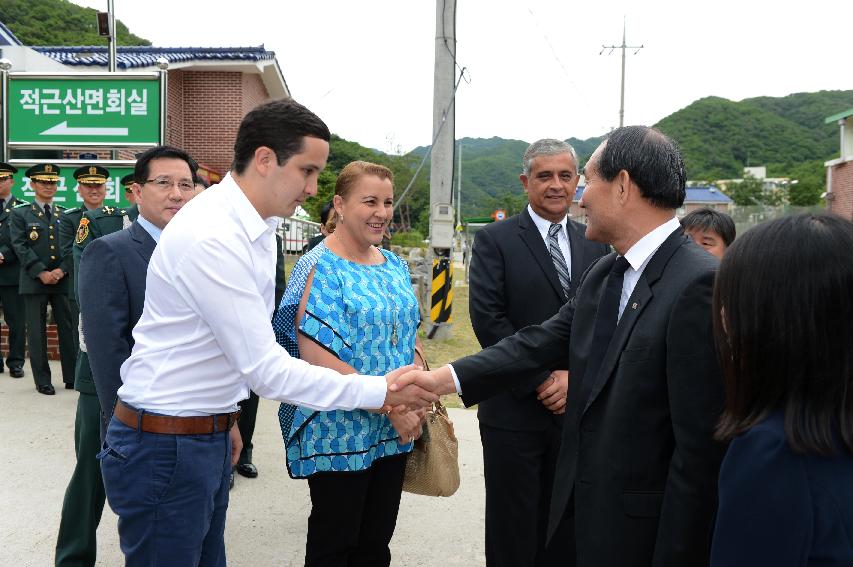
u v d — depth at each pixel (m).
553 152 2.69
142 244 2.37
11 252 6.22
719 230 2.88
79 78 6.66
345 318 2.20
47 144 6.71
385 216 2.31
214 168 14.36
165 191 2.40
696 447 1.44
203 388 1.76
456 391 2.06
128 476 1.76
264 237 1.79
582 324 1.82
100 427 2.61
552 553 2.65
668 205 1.65
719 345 1.16
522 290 2.70
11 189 6.73
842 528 0.98
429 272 9.44
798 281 1.03
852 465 1.01
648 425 1.55
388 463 2.35
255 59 13.83
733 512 1.03
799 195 43.97
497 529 2.63
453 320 11.41
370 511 2.37
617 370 1.62
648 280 1.61
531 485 2.57
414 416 2.22
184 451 1.75
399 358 2.35
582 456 1.68
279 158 1.72
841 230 1.05
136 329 1.80
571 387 1.80
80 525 2.64
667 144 1.65
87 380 2.61
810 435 0.99
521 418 2.56
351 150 39.34
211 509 1.86
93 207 5.57
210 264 1.66
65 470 4.05
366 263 2.38
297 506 3.70
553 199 2.70
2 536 3.21
